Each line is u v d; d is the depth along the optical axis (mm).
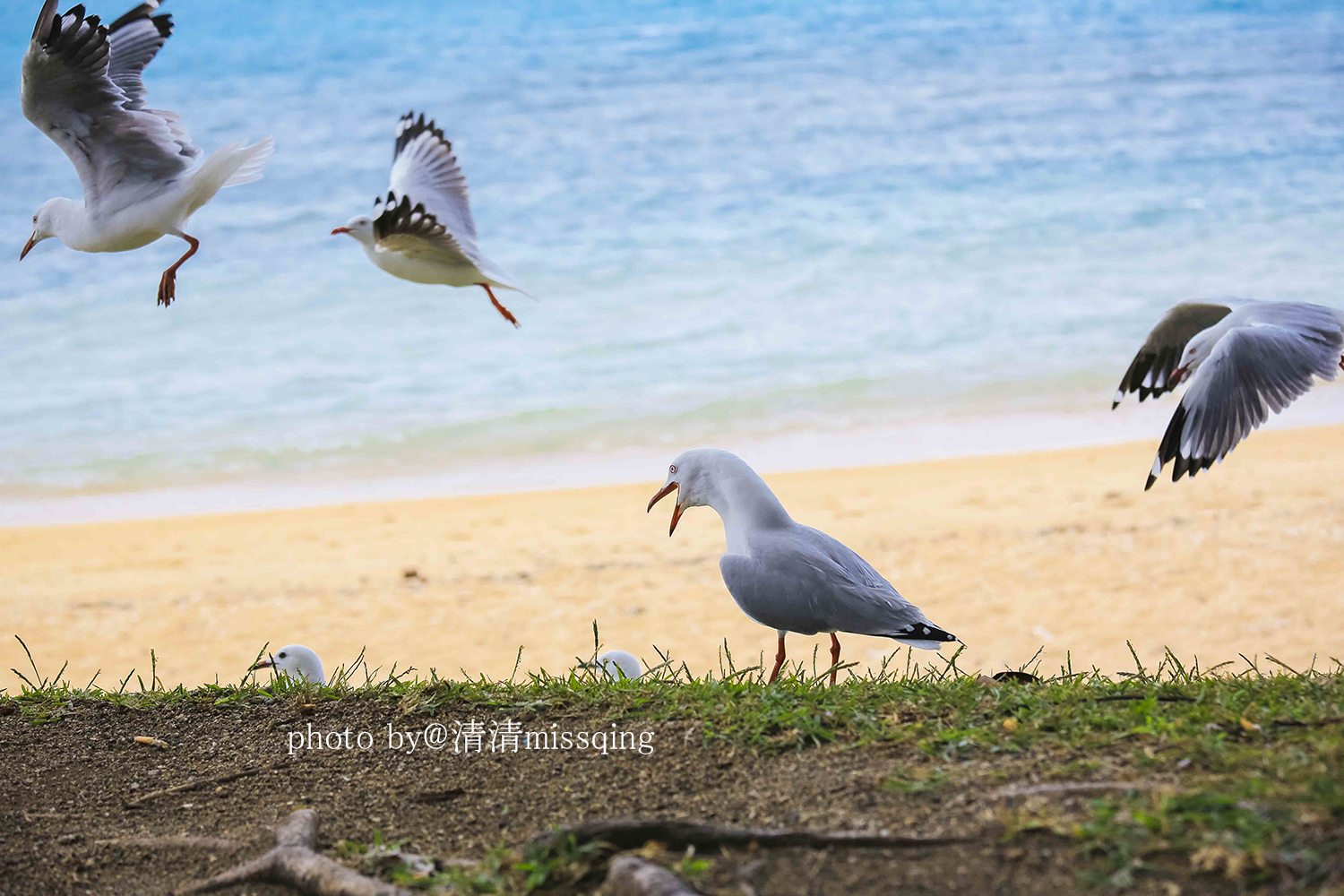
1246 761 4180
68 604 12148
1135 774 4180
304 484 16297
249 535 14297
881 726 4922
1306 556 12203
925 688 5492
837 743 4824
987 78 42969
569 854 3967
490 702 5738
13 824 4852
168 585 12656
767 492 6414
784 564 6012
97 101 6781
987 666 10219
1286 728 4520
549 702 5680
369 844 4488
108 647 11102
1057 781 4211
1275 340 5836
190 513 15258
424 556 13383
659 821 4051
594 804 4629
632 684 5910
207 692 6289
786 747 4836
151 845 4570
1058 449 16625
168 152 7016
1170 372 7172
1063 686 5395
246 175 6988
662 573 12703
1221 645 10398
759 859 3891
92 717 6031
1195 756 4270
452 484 16156
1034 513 13875
